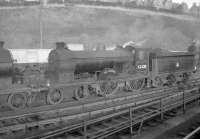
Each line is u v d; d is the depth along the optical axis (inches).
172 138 322.3
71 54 470.0
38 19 1631.4
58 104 431.5
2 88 391.5
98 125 340.5
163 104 416.5
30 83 428.8
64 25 1641.2
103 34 1619.1
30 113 351.9
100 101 439.5
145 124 362.3
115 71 542.0
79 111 379.9
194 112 414.9
